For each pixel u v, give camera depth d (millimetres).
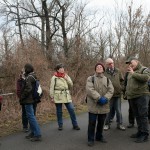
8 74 14008
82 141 8195
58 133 9094
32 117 8281
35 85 8305
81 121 10805
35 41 17000
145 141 8023
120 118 9383
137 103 7996
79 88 16422
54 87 9508
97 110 7629
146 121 7984
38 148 7645
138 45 25516
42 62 15609
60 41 20891
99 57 18812
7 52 14516
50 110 12523
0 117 10812
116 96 9312
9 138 8609
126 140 8203
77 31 18766
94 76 7789
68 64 17422
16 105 12078
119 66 20375
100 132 8031
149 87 8617
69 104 9531
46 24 23906
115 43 22312
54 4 24125
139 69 7957
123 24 24578
